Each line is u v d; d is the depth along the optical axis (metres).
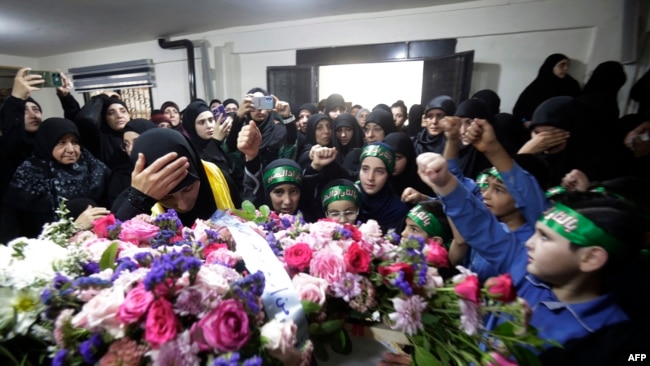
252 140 1.33
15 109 1.79
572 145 1.51
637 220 0.58
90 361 0.38
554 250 0.63
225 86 4.79
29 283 0.42
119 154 2.27
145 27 4.23
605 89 2.40
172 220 0.64
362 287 0.50
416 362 0.48
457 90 3.37
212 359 0.37
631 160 1.52
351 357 0.55
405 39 3.66
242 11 3.64
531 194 0.87
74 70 5.96
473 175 1.83
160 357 0.36
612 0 2.81
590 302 0.64
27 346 0.42
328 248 0.55
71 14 3.54
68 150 1.63
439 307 0.53
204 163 1.12
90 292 0.41
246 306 0.40
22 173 1.58
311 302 0.46
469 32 3.38
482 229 0.81
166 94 5.26
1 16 3.53
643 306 0.69
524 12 3.13
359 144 2.66
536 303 0.72
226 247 0.56
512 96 3.36
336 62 4.02
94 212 0.90
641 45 2.77
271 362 0.41
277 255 0.58
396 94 6.20
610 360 0.57
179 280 0.39
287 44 4.25
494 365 0.47
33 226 1.62
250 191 1.37
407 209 1.44
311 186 1.49
